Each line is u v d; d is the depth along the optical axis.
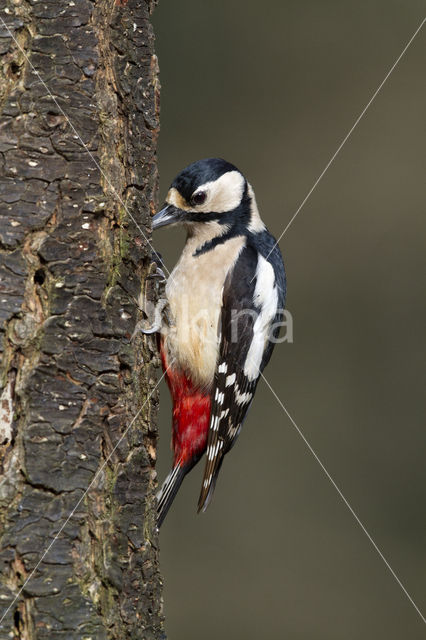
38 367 4.89
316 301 14.74
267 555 12.64
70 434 4.93
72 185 5.06
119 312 5.24
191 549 12.73
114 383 5.10
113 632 4.92
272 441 13.86
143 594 5.18
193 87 14.98
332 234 14.90
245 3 15.05
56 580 4.76
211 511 13.10
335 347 14.54
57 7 5.10
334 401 14.16
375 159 14.92
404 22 14.94
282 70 15.09
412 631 11.84
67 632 4.73
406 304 14.55
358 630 11.89
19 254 4.93
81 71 5.14
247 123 14.94
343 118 14.92
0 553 4.70
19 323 4.89
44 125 5.03
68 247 5.03
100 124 5.21
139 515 5.20
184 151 14.88
